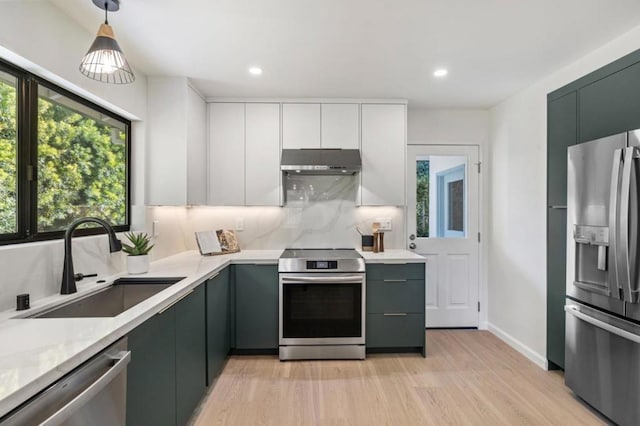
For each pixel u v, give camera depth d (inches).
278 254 125.5
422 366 110.5
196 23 77.4
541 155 112.1
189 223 138.3
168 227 122.5
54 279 68.9
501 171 135.6
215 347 98.8
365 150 129.3
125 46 88.6
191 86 113.5
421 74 107.3
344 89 120.2
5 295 58.2
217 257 119.3
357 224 140.3
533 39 85.4
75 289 69.6
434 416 83.7
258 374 104.7
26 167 66.8
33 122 68.6
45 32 67.2
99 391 43.0
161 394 63.3
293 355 114.2
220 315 104.2
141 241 91.0
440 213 147.8
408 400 90.7
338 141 128.6
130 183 107.0
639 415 71.0
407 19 76.2
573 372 89.7
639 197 71.1
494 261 141.0
